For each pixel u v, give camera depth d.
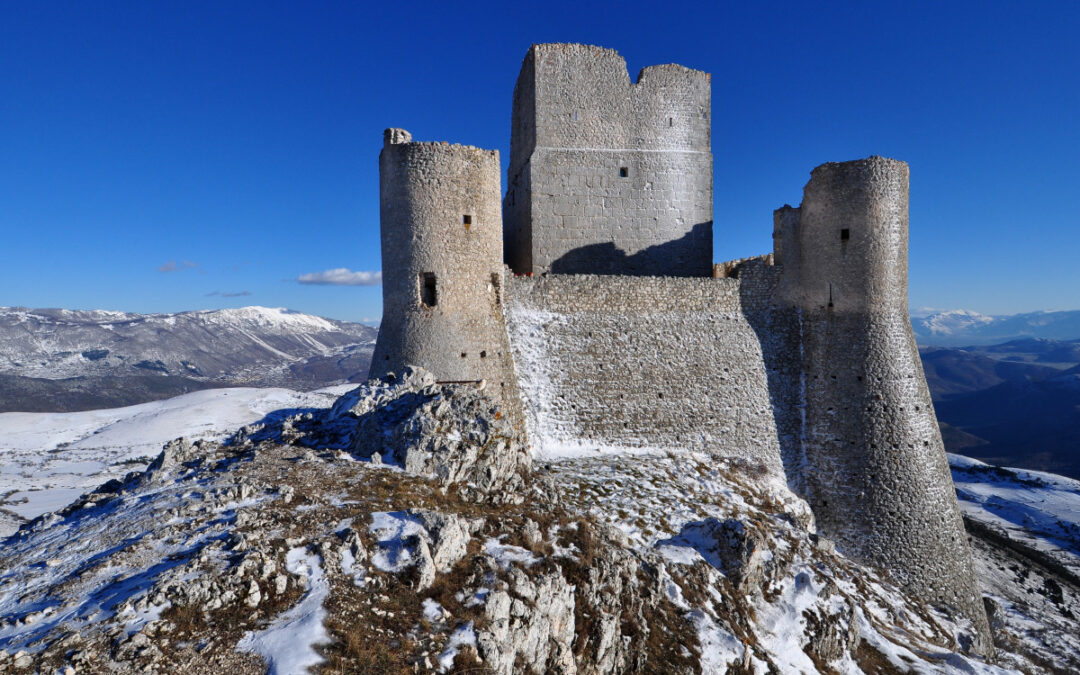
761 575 15.83
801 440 25.16
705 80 30.30
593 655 10.75
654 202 29.56
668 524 18.39
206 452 16.47
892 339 23.66
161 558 9.95
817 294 25.27
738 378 25.64
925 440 23.08
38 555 11.30
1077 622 24.59
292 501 12.00
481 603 9.33
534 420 22.91
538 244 28.47
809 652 14.30
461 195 21.84
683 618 13.12
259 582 9.05
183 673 7.26
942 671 15.36
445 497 13.15
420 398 17.08
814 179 25.33
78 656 7.27
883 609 18.52
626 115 29.31
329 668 7.50
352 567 9.71
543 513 13.48
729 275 28.39
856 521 22.73
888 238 23.81
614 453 23.28
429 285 22.02
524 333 24.14
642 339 25.28
